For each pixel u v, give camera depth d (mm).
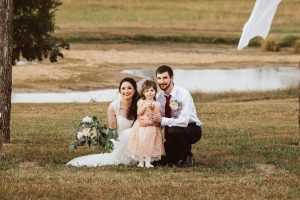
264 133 17234
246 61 52094
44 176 11305
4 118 15070
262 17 13148
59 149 14156
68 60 49500
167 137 12773
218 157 13586
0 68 14961
